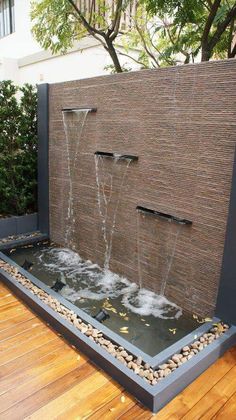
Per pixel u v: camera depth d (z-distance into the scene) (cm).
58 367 179
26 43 728
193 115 205
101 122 278
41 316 226
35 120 379
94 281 282
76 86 299
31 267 307
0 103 358
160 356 175
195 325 221
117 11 343
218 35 304
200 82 197
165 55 359
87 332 198
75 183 325
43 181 371
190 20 312
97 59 521
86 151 302
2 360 183
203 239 215
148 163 242
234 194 189
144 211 249
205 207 210
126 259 280
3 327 214
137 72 236
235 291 198
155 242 250
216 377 174
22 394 160
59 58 600
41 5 345
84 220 321
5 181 374
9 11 775
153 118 231
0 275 278
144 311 238
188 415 151
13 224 373
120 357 177
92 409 153
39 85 346
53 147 348
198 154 207
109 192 284
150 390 152
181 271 234
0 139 362
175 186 225
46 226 379
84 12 366
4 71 700
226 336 193
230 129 187
